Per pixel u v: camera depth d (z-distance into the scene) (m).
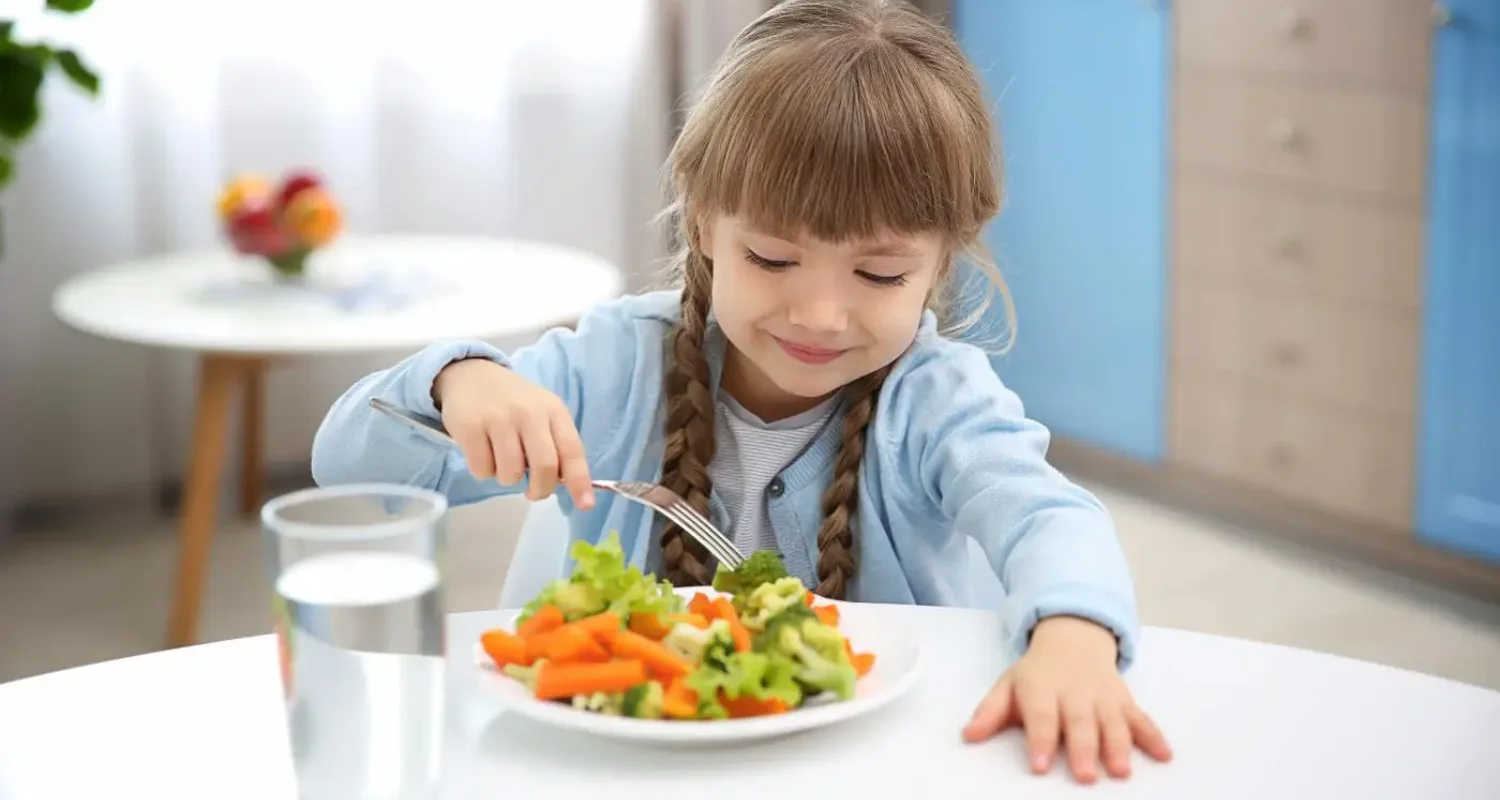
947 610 1.11
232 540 3.38
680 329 1.37
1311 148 3.21
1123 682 0.94
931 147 1.18
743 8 3.86
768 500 1.36
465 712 0.94
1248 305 3.41
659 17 3.86
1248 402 3.45
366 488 0.79
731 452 1.38
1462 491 3.06
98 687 0.98
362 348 2.58
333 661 0.76
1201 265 3.49
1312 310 3.28
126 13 3.34
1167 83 3.48
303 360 3.66
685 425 1.34
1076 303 3.78
